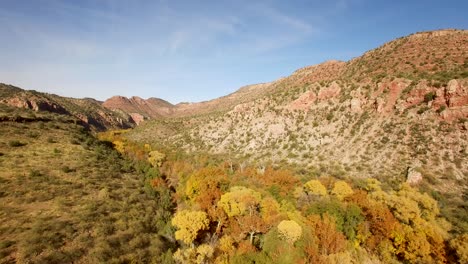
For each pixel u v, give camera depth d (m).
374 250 32.22
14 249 22.17
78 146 56.03
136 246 28.34
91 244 25.88
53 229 26.03
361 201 37.47
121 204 36.34
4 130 52.47
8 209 27.73
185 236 31.09
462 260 27.20
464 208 37.69
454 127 51.09
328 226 31.91
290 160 63.59
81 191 35.84
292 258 27.69
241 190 39.97
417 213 33.91
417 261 29.39
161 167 66.88
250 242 31.95
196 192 46.00
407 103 61.44
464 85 53.44
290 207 38.06
